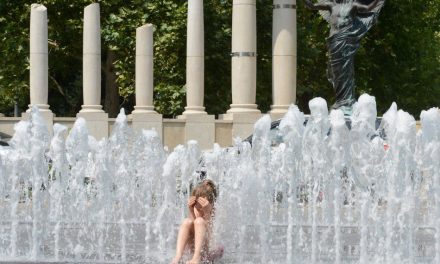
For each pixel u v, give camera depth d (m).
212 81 56.22
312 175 24.94
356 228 25.00
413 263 21.97
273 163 24.59
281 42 47.78
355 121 24.80
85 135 26.70
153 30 49.84
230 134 47.09
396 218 23.92
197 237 19.11
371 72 64.81
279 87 47.72
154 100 54.97
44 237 24.50
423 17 67.56
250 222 23.62
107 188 27.03
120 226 26.05
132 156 28.33
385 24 64.06
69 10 58.84
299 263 21.77
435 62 69.81
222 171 27.19
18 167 25.11
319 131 24.92
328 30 62.31
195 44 47.56
